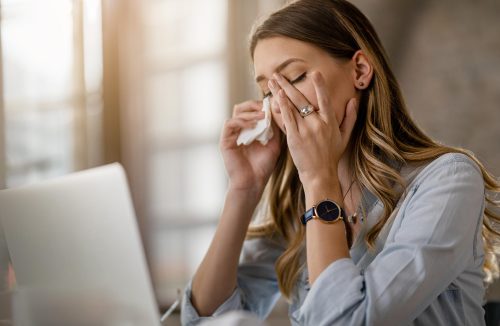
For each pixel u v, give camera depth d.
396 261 1.11
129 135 3.58
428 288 1.09
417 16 3.21
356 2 3.28
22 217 1.04
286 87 1.33
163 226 3.61
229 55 3.55
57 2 3.39
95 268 0.98
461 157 1.26
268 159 1.54
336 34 1.38
